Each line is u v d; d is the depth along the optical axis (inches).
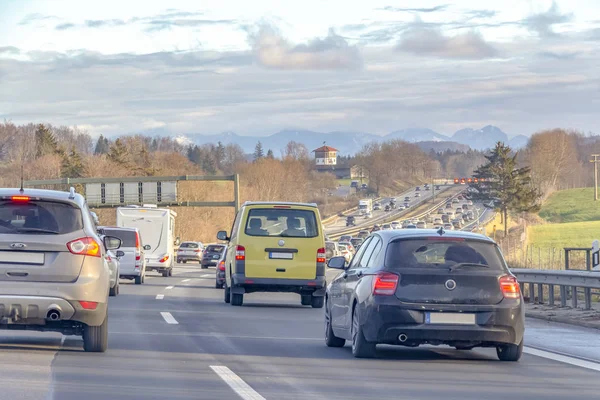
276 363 570.6
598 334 815.1
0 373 496.1
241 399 431.8
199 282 1905.8
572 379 525.0
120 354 595.2
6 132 7751.0
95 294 572.7
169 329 794.2
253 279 1140.5
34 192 586.2
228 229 6594.5
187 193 6205.7
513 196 6382.9
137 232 1738.4
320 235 1157.1
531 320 978.1
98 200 3627.0
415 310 569.6
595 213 7372.1
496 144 6510.8
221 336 741.3
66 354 586.9
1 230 563.2
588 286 1018.7
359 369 549.6
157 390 451.5
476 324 572.7
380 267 585.3
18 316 559.5
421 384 492.4
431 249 589.0
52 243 565.3
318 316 1013.2
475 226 6747.1
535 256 2664.9
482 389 479.5
